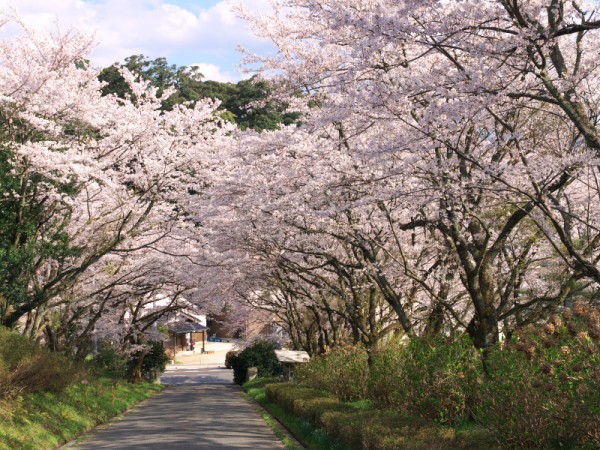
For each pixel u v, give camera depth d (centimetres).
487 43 881
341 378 1827
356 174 1248
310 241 1755
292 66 1366
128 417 2169
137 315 3603
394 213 1506
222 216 1909
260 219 1756
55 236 1788
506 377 806
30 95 1620
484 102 880
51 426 1542
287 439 1480
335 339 2509
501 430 804
